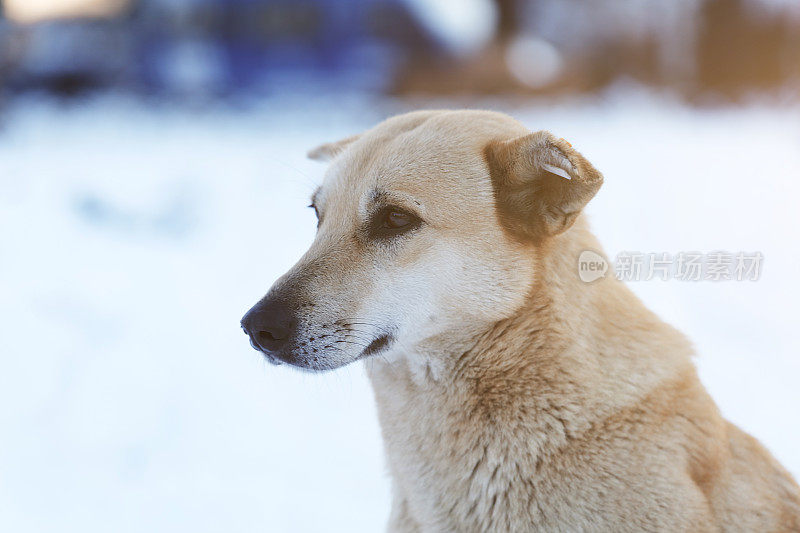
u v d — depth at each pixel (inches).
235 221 427.2
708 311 294.2
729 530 126.5
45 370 259.1
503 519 129.1
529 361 128.6
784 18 797.2
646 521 120.5
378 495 197.9
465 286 131.1
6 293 322.0
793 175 487.2
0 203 439.5
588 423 124.5
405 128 146.4
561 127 668.7
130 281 344.2
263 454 216.5
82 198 435.2
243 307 315.9
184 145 615.5
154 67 781.3
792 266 330.6
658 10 853.2
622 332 130.3
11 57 781.9
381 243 135.9
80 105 782.5
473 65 780.6
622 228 384.8
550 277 131.1
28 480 203.2
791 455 203.0
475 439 131.6
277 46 757.3
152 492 199.9
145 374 259.4
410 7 747.4
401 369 139.1
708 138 622.2
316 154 173.5
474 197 132.0
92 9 781.9
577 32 876.0
